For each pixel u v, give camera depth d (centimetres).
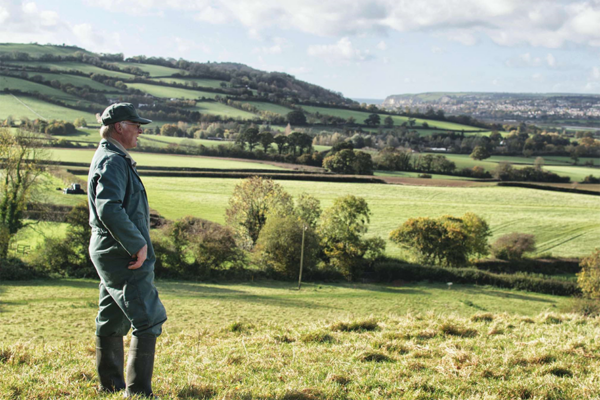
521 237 6125
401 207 8512
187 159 11350
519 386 515
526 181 11938
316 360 655
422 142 17900
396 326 981
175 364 617
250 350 727
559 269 5875
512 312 4025
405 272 5231
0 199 4756
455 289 4853
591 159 15375
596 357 677
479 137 18375
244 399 442
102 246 388
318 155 12569
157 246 4744
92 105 17912
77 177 7488
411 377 557
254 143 13238
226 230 5003
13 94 17112
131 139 410
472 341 812
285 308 3634
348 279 5259
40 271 4269
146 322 391
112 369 434
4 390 434
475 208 8650
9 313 2792
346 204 5603
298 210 5950
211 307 3444
